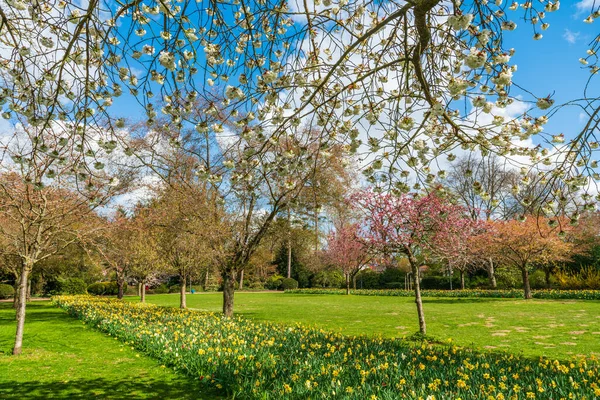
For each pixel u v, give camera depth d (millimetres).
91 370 6395
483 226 20094
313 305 20828
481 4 3246
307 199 9523
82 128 3625
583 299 20188
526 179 3688
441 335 10117
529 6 3475
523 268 21078
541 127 3268
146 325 9195
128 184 8070
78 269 28219
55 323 12266
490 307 17422
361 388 4230
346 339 7559
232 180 3594
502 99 3439
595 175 3758
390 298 25594
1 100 3504
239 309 18734
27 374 6199
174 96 3355
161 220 12164
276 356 5848
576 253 24375
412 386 4145
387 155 3580
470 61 2641
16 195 7414
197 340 7238
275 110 3742
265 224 11453
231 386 4957
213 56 3438
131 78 3850
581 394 3936
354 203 10062
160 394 5160
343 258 29547
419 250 9711
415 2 2932
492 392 4023
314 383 4344
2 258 15219
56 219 8062
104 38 3217
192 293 35688
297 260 42156
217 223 11930
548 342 9023
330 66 3689
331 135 3758
